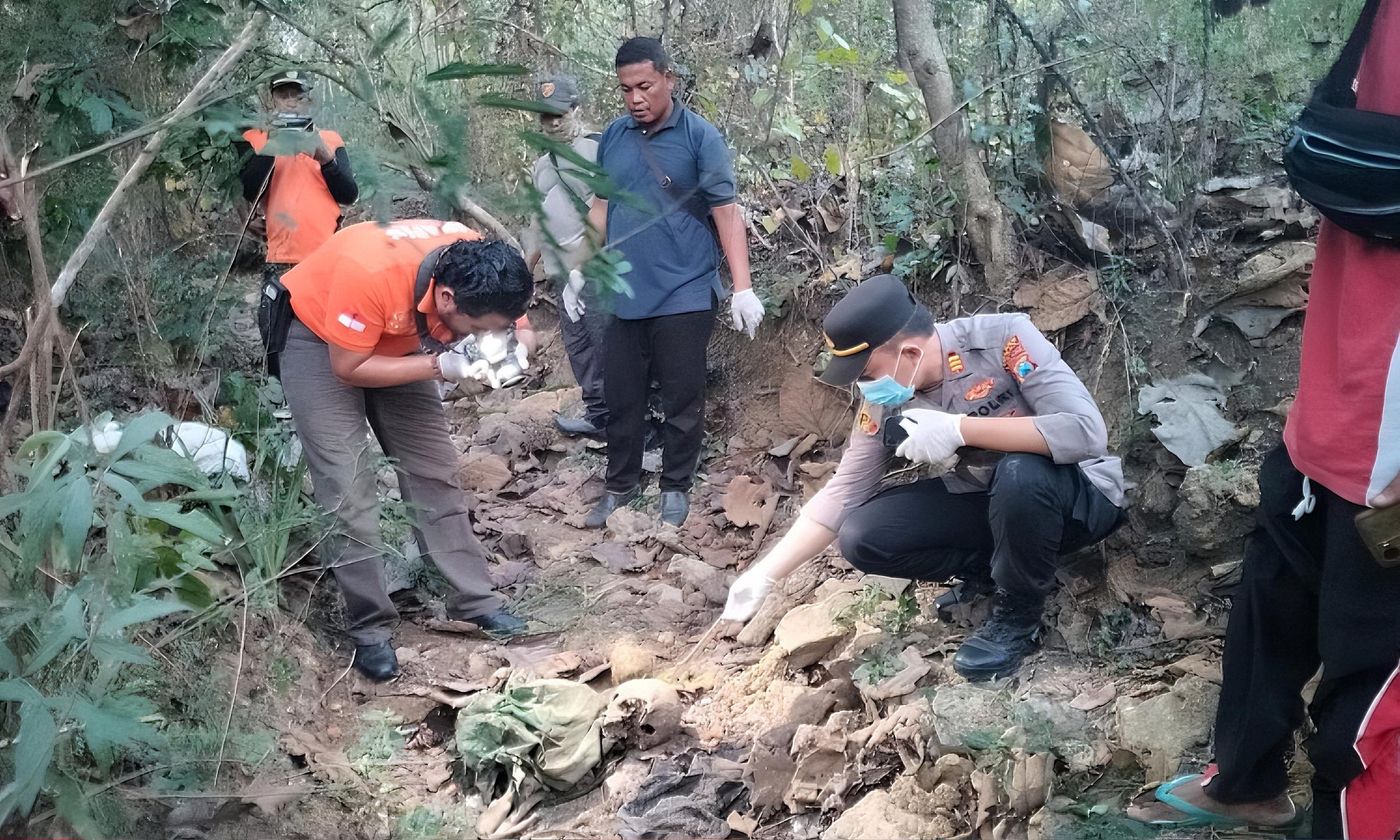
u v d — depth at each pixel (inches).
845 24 175.9
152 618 81.4
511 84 171.2
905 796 100.4
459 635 144.1
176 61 106.5
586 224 52.2
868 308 106.5
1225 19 135.6
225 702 114.7
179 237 153.6
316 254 123.4
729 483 170.6
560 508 175.3
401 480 141.0
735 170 187.8
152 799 100.0
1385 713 73.1
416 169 60.5
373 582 131.6
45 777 81.7
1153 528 122.9
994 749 99.4
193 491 116.9
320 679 132.2
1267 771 85.2
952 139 151.5
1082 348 140.5
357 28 70.5
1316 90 72.7
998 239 150.3
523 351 125.7
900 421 107.0
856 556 115.5
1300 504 76.4
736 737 118.9
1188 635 111.7
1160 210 139.5
